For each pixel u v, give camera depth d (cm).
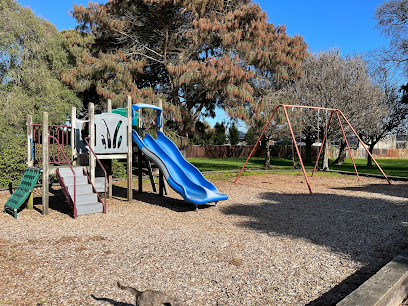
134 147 1092
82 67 1533
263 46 1484
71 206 739
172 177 852
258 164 2667
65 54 1705
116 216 731
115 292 341
